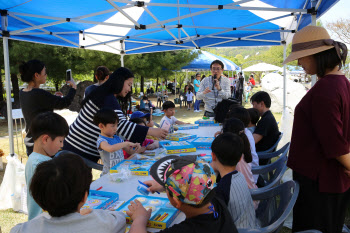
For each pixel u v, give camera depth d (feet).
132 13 15.47
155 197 5.22
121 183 6.23
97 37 19.16
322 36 5.45
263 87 39.14
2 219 10.77
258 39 19.21
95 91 8.57
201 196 3.43
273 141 10.82
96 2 12.99
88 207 4.72
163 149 8.64
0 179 14.83
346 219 9.65
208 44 20.51
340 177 5.34
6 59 12.23
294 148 5.72
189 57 48.16
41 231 3.39
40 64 9.59
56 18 12.80
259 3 14.25
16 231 3.46
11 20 13.70
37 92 9.36
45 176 3.31
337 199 5.53
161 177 3.98
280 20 16.76
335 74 5.32
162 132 8.16
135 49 21.21
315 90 5.22
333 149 4.94
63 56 36.96
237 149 5.51
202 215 3.67
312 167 5.44
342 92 5.01
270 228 4.67
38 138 5.25
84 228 3.47
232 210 5.06
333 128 4.91
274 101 37.76
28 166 5.16
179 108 49.44
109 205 5.01
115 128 7.88
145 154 8.67
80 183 3.42
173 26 15.11
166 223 4.19
